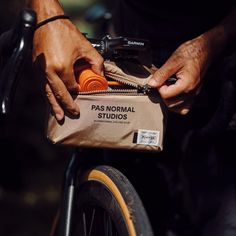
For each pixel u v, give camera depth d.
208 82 3.19
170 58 2.91
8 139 7.43
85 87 2.81
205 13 3.19
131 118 2.84
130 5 3.32
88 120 2.82
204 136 3.18
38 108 7.39
